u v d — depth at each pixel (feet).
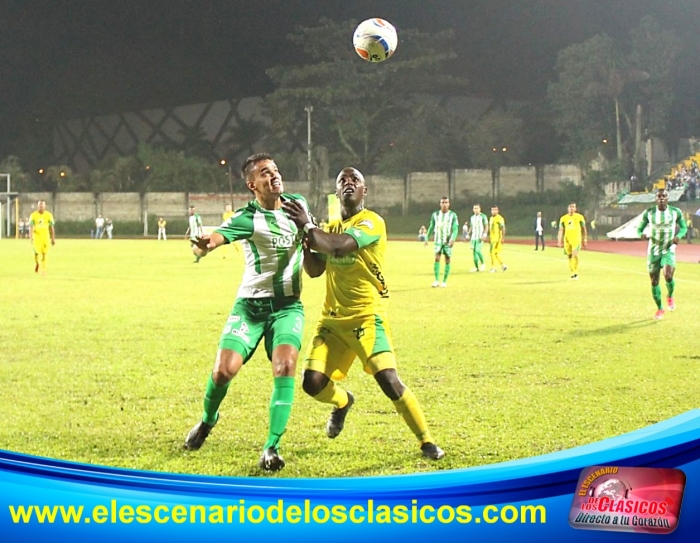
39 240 83.30
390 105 290.97
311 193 268.41
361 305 19.84
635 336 39.42
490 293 62.28
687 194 211.41
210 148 347.97
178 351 34.73
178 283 71.51
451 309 51.03
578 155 264.31
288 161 281.74
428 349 35.45
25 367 31.09
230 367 19.57
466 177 267.59
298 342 20.12
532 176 262.88
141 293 61.72
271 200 20.30
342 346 20.36
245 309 20.45
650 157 259.60
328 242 18.90
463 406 24.90
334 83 276.62
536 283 72.49
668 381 28.68
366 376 29.12
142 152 307.78
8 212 245.86
